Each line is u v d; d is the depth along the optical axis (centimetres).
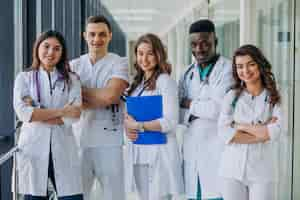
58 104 312
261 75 296
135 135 329
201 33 334
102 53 348
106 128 346
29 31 439
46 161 310
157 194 331
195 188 339
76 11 786
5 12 375
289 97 429
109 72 346
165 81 326
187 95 347
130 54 342
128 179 336
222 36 777
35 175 309
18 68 402
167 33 1408
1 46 375
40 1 451
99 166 349
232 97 302
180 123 351
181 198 344
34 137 308
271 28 489
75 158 322
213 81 333
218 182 331
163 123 321
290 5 425
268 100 295
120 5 1225
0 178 353
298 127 409
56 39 309
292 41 422
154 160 329
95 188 369
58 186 313
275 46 474
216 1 850
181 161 347
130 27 1406
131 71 343
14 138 370
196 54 338
